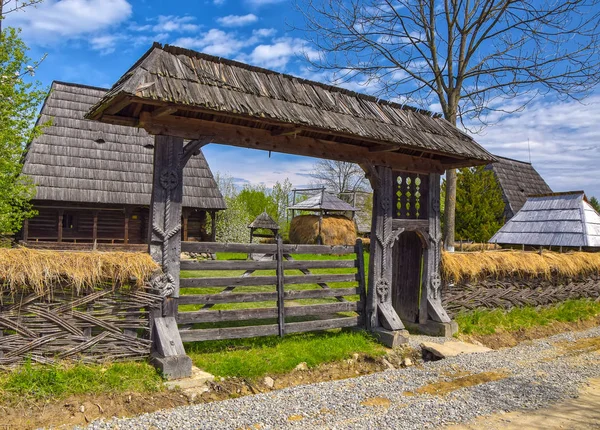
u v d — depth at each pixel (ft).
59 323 18.47
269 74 25.34
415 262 32.12
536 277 37.93
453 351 26.32
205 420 16.03
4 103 37.06
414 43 47.16
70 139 62.23
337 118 24.97
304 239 90.94
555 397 19.92
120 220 63.57
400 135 26.78
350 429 15.88
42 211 59.16
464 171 80.64
